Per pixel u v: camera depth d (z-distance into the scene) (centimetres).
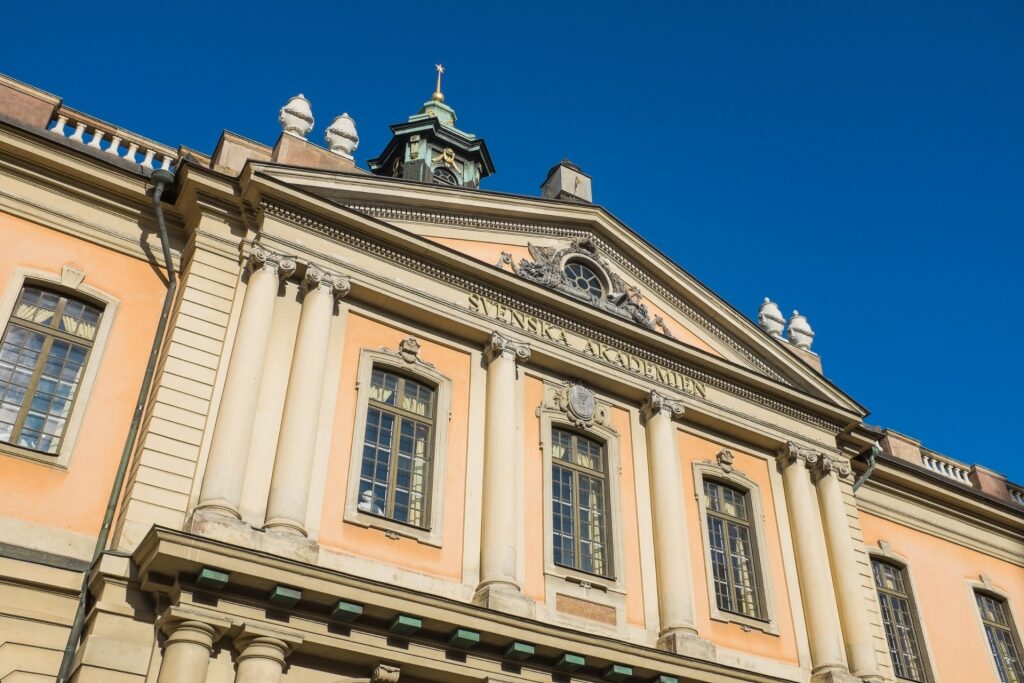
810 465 1984
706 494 1866
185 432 1355
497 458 1588
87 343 1452
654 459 1783
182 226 1603
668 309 2016
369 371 1572
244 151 1722
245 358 1419
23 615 1202
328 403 1499
